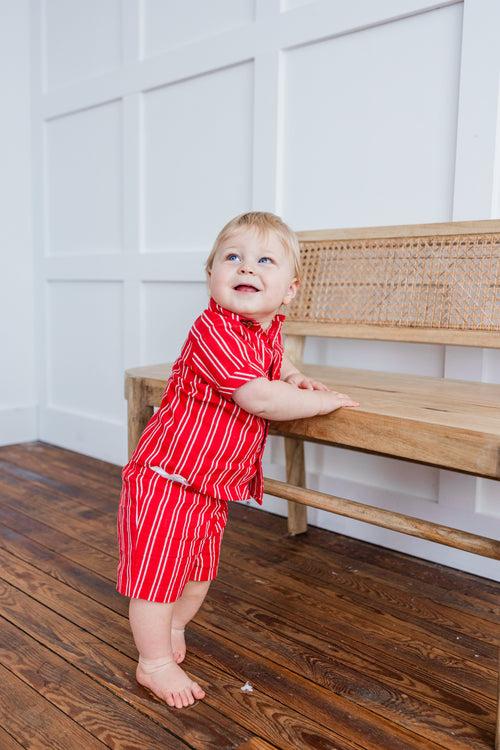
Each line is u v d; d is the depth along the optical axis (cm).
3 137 253
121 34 221
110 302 236
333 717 98
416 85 152
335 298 154
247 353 102
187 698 101
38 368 269
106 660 112
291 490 117
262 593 138
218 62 190
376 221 162
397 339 143
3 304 259
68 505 191
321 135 170
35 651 114
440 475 155
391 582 145
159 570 101
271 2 175
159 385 127
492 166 140
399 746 93
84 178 242
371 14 156
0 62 250
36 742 92
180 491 103
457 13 145
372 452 117
